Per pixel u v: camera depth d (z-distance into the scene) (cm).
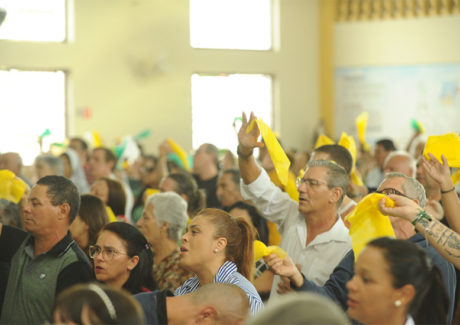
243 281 312
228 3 1784
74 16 1634
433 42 1808
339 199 382
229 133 1780
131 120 1689
